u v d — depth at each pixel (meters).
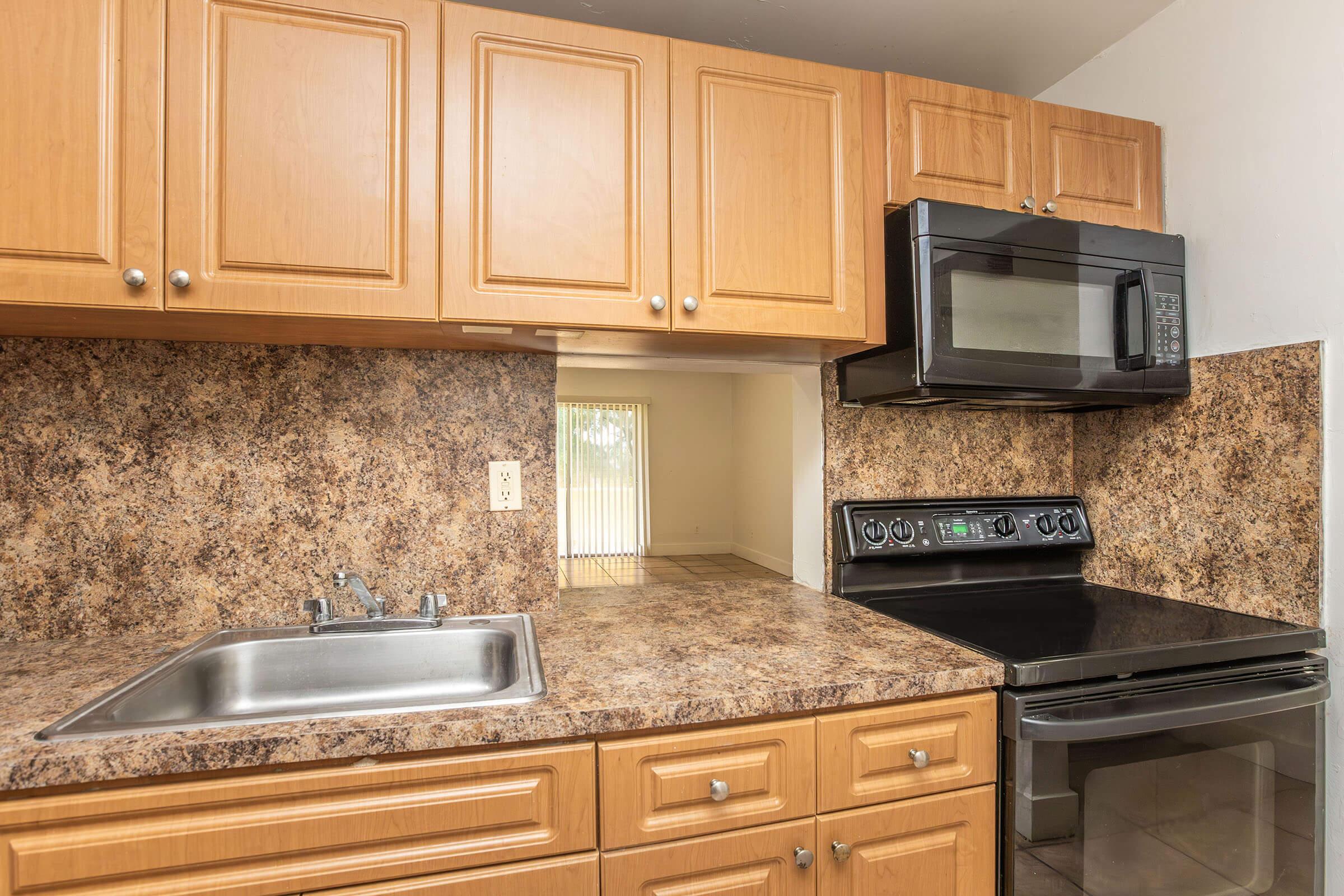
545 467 1.46
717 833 0.96
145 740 0.80
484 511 1.42
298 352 1.33
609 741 0.92
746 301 1.25
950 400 1.43
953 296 1.31
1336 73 1.26
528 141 1.14
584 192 1.16
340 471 1.34
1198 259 1.52
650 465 5.88
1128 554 1.68
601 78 1.18
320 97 1.05
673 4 1.46
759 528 5.32
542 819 0.90
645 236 1.19
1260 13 1.39
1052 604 1.53
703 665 1.09
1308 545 1.29
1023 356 1.36
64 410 1.22
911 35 1.58
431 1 1.10
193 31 1.00
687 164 1.21
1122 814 1.11
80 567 1.22
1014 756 1.08
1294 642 1.24
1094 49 1.70
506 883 0.88
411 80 1.09
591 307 1.15
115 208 0.97
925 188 1.39
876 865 1.04
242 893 0.82
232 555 1.29
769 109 1.27
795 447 1.80
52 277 0.94
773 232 1.26
